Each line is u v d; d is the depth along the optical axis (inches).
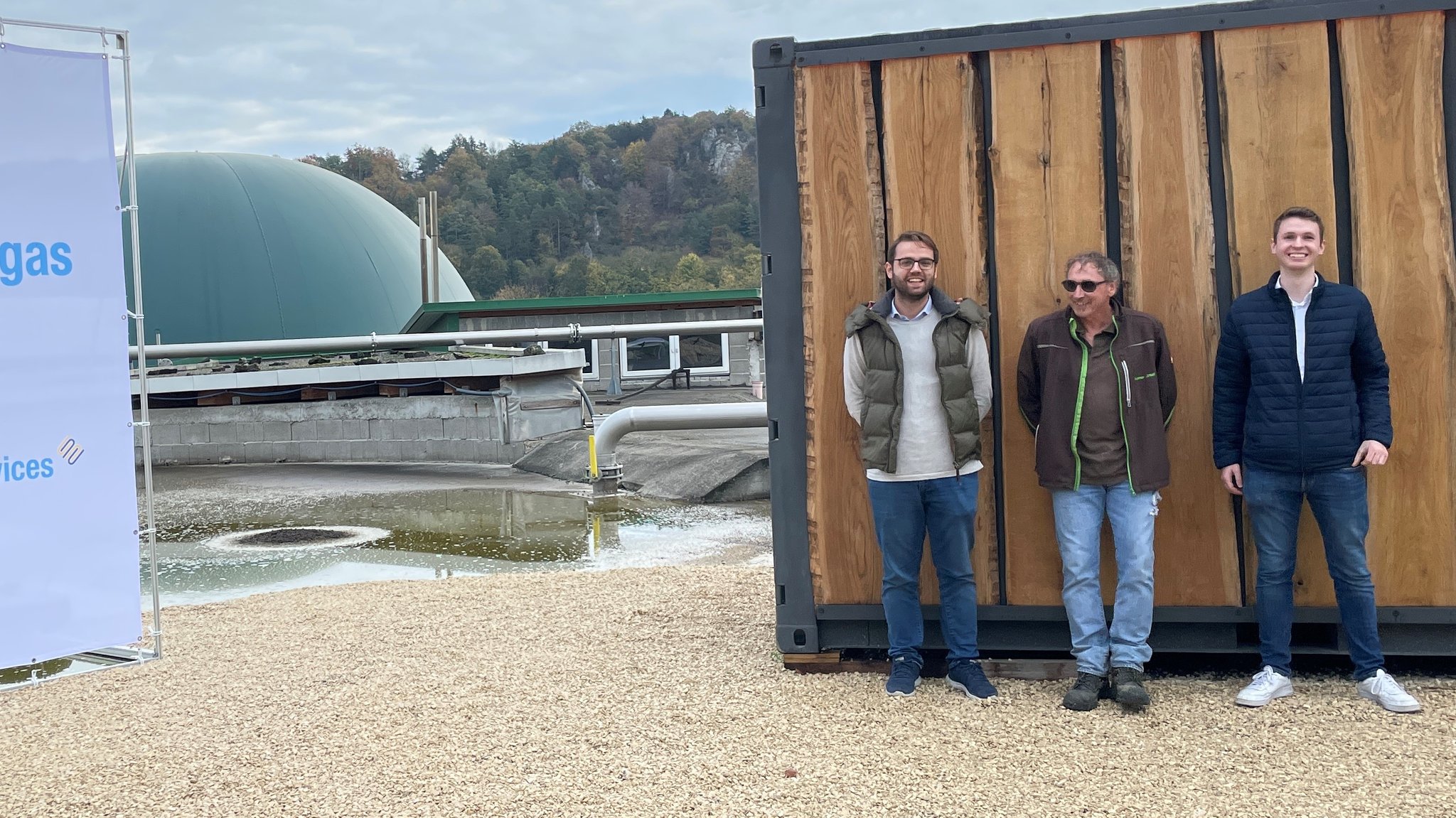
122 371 167.2
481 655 218.4
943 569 186.4
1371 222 185.5
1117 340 178.1
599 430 490.3
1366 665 177.0
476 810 144.0
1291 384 170.9
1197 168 189.9
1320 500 172.9
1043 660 199.6
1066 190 193.6
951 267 197.9
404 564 352.5
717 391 908.0
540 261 5625.0
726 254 5762.8
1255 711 173.6
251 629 248.5
